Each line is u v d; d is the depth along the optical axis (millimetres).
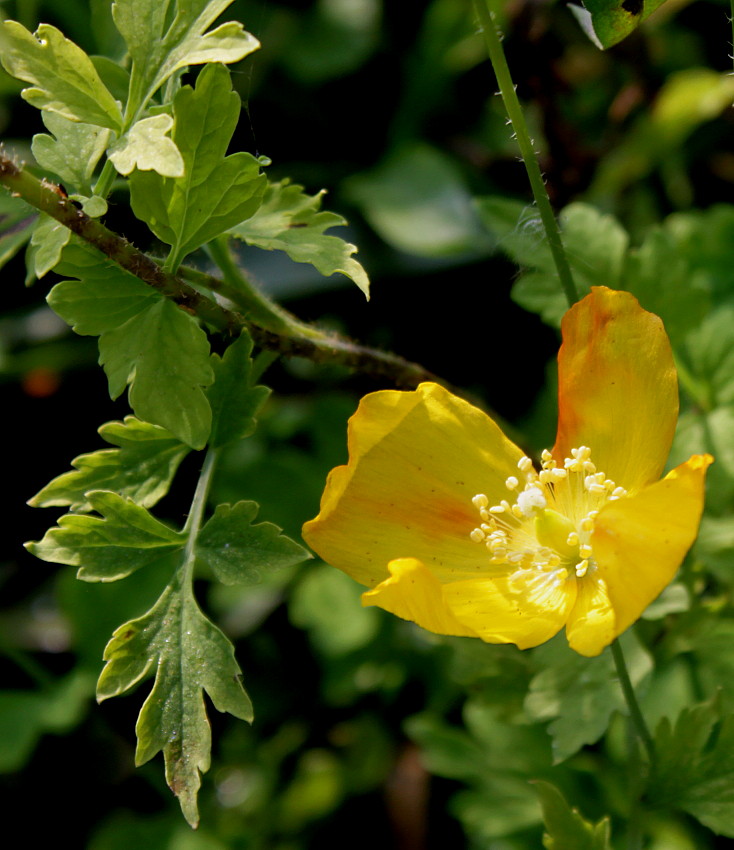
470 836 573
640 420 482
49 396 652
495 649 531
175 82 480
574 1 615
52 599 642
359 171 683
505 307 652
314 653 609
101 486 488
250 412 488
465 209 639
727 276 594
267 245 486
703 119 615
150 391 474
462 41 658
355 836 602
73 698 591
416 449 489
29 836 610
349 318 654
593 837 483
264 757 612
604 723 505
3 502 650
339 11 688
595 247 538
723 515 530
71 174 478
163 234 473
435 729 565
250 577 478
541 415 604
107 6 519
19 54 465
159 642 475
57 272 473
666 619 526
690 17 639
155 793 614
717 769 488
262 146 684
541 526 489
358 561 485
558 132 597
